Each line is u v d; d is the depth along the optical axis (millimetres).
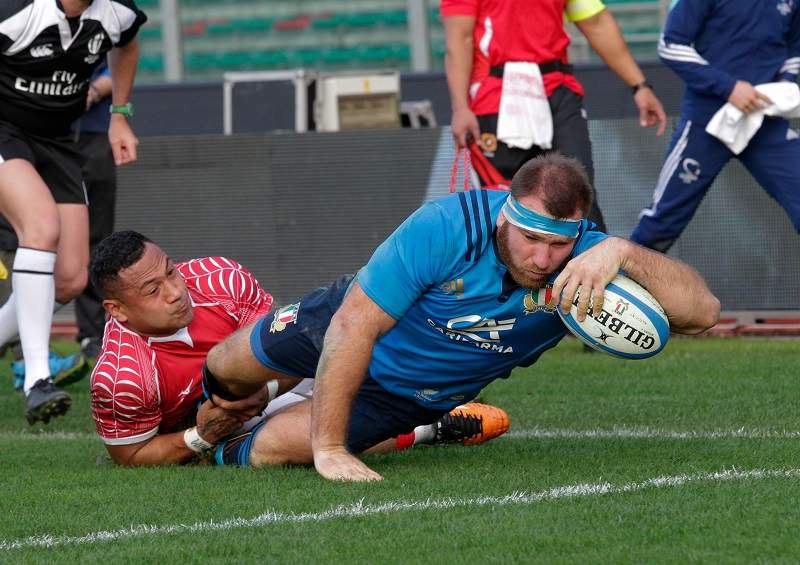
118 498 15406
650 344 14680
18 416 24172
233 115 46594
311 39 54750
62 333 38062
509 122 27188
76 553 12859
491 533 12852
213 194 36812
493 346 15570
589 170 27562
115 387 17141
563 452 17797
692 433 19438
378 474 15859
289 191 36469
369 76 45406
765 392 23406
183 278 17547
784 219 33750
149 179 37031
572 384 25547
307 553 12406
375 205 36156
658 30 47406
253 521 13844
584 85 45219
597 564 11680
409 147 35844
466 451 18312
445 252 14789
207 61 54719
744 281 34062
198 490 15648
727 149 27547
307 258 36562
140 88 48250
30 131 22578
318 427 15742
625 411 22000
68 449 19938
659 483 15039
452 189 27078
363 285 15023
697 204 28453
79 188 23422
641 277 14664
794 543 12141
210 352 17078
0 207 22125
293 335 16516
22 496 15766
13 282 21688
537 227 13938
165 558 12445
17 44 21672
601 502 14078
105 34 22422
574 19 28250
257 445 17250
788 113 26438
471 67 27406
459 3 27125
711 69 26781
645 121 28406
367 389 16406
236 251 36875
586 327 14625
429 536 12820
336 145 36188
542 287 14930
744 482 14945
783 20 26875
